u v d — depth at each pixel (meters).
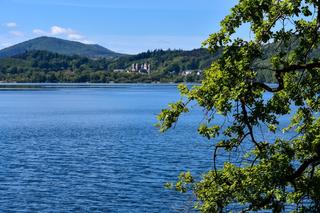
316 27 11.12
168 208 33.50
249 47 10.55
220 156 55.22
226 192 12.08
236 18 10.61
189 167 49.09
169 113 11.16
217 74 10.60
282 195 11.73
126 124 100.75
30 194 38.19
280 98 12.22
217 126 11.97
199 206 13.13
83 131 87.88
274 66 11.24
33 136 79.81
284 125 77.00
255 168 12.08
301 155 12.70
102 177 44.94
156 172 46.97
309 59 11.81
